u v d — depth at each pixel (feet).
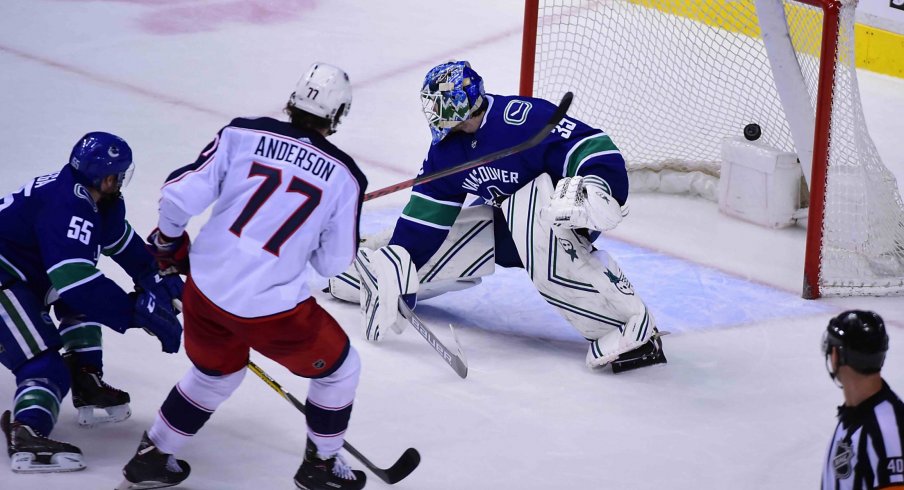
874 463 27.71
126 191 69.77
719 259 65.26
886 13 99.14
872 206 64.08
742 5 86.07
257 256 35.35
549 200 49.42
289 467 42.37
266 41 105.50
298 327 36.45
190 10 113.70
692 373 51.83
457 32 111.86
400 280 52.39
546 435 45.93
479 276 56.90
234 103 89.20
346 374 38.11
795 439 46.21
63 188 39.91
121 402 43.88
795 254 66.39
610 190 49.21
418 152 80.74
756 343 55.16
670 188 75.31
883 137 86.43
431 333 51.01
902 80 99.81
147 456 38.34
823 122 57.67
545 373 51.52
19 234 40.91
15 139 77.92
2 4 110.83
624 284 50.98
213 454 42.83
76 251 39.29
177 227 36.22
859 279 62.44
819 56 63.72
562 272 50.75
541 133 41.34
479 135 50.26
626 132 77.15
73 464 40.16
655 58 86.33
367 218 68.13
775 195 69.15
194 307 36.37
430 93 48.49
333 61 101.24
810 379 51.49
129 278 58.23
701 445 45.60
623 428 46.75
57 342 41.42
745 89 82.28
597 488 42.19
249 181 35.35
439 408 47.75
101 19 108.47
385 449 44.21
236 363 38.11
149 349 51.11
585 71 84.23
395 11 117.50
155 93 89.81
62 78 91.66
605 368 52.08
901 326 57.41
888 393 28.45
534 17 66.69
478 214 55.06
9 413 41.04
